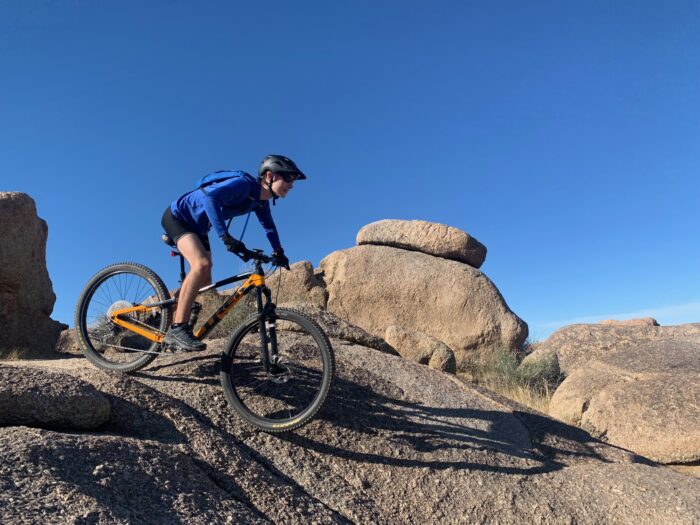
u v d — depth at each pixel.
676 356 7.92
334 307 15.34
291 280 15.40
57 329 11.65
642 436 6.80
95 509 2.70
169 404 4.04
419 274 15.23
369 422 4.70
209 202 4.30
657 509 4.32
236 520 3.17
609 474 4.78
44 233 11.58
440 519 4.02
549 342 13.27
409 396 5.32
